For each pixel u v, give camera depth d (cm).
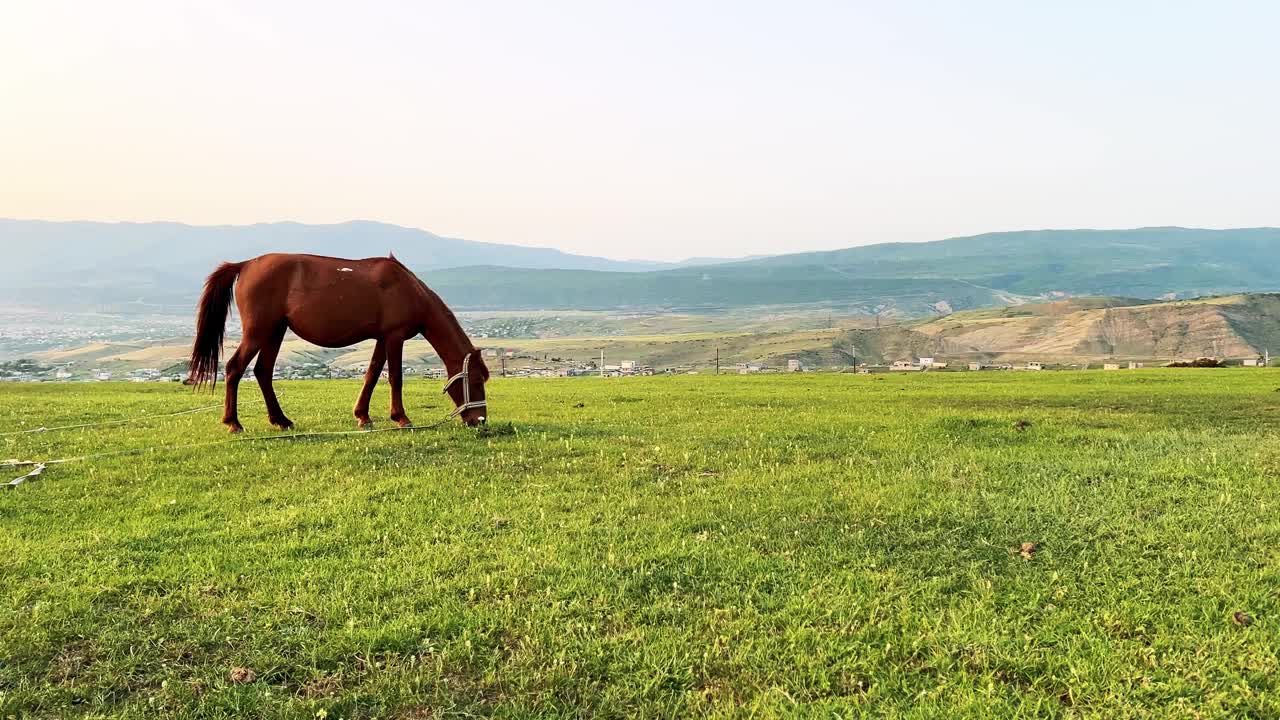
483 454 1367
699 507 998
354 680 577
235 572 769
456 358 1658
